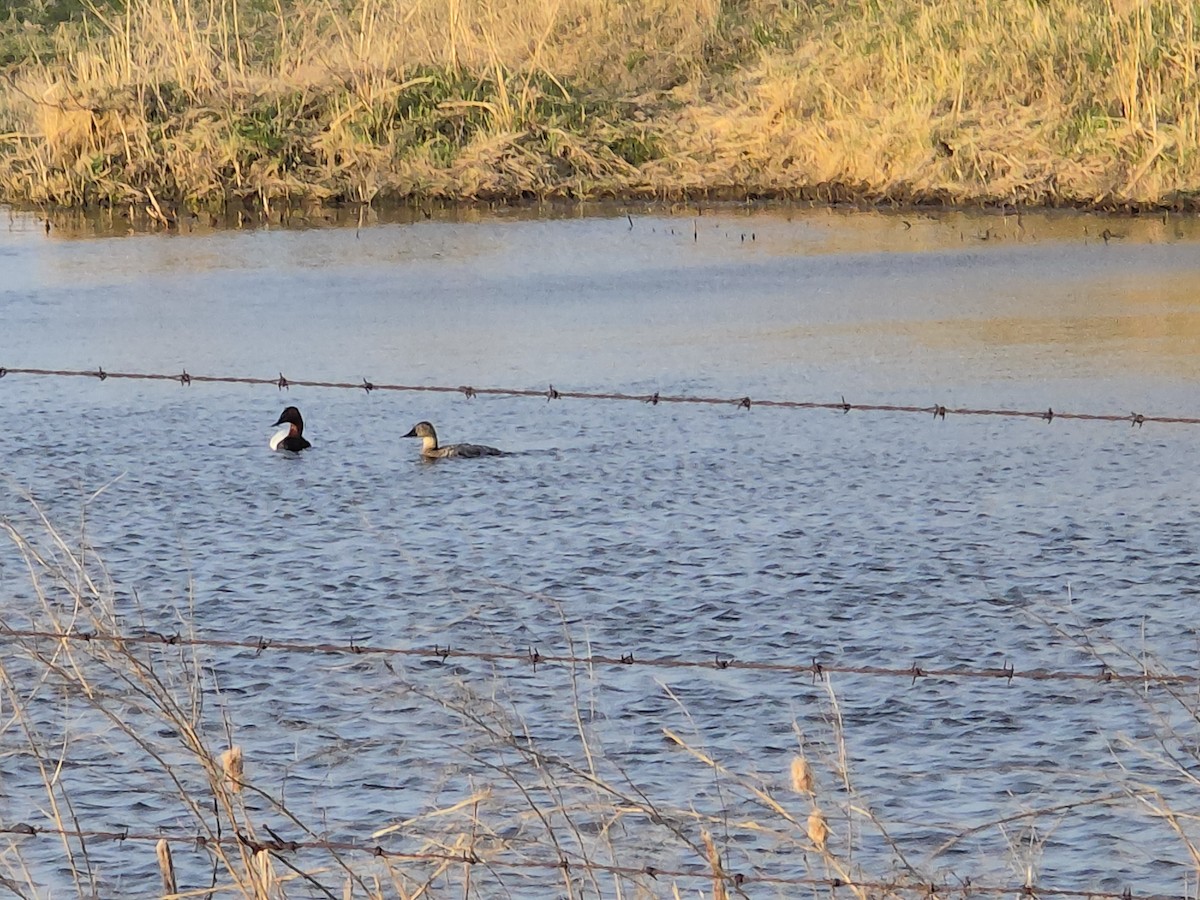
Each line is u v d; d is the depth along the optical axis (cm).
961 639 1902
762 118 5609
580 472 2609
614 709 1711
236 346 3547
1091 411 2889
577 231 4838
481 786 1522
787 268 4238
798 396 3042
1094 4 5688
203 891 1209
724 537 2280
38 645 1828
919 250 4412
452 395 3125
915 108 5372
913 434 2772
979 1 5866
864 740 1636
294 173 5578
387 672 1809
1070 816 1478
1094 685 1747
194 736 1198
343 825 1481
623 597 2061
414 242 4734
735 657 1858
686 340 3506
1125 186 4938
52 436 2861
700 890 1364
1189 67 5203
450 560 2212
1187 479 2495
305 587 2114
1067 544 2223
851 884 1201
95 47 6306
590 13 6412
